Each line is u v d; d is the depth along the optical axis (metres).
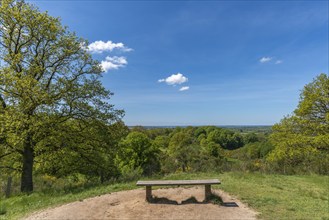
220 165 15.45
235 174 11.85
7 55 12.36
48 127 11.85
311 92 18.92
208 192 7.09
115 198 7.58
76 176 16.12
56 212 6.39
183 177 11.20
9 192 11.41
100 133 14.16
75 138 13.10
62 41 13.45
